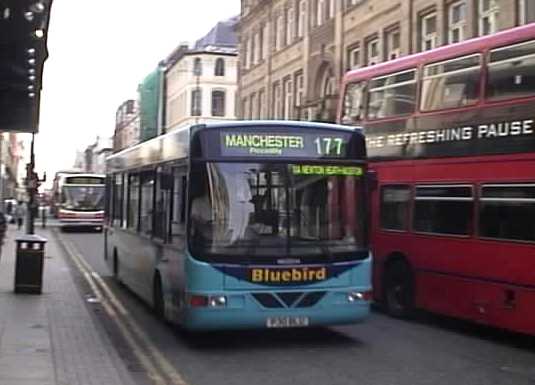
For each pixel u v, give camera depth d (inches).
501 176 431.8
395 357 398.9
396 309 540.1
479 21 1019.9
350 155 427.8
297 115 1651.1
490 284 437.4
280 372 360.8
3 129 946.1
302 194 414.3
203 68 3580.2
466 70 471.2
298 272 407.5
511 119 426.9
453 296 471.2
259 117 2080.5
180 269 418.3
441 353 411.5
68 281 735.7
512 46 433.1
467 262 458.6
